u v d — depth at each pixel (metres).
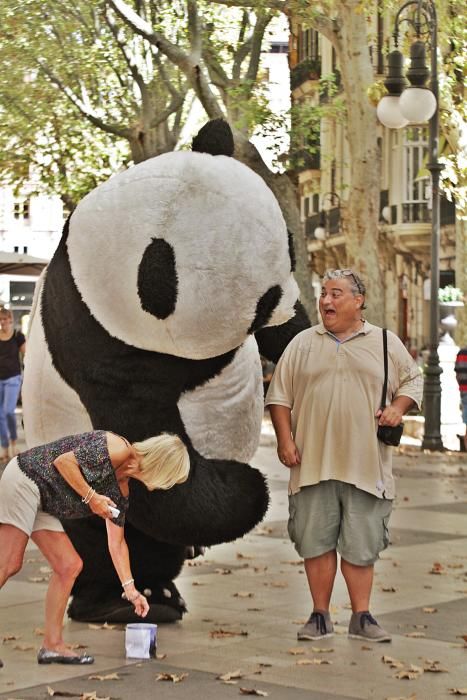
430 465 24.69
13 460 9.27
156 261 9.31
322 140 61.38
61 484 9.14
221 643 10.12
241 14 35.31
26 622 10.86
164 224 9.37
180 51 28.66
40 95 42.41
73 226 9.84
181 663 9.47
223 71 33.94
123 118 41.56
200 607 11.50
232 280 9.29
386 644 10.16
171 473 9.12
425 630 10.67
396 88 26.61
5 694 8.59
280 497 19.39
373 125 30.39
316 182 63.12
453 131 31.77
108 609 10.69
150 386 9.70
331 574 10.41
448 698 8.64
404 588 12.48
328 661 9.55
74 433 10.09
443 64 31.48
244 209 9.34
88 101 42.09
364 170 30.50
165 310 9.34
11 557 9.14
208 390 9.91
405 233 54.81
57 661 9.41
